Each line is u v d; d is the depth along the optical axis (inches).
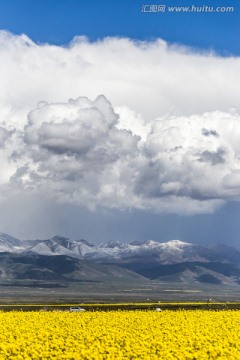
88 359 2400.3
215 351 2605.8
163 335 3073.3
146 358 2415.1
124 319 4035.4
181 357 2453.2
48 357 2509.8
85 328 3408.0
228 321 3892.7
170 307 7278.5
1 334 3061.0
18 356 2431.1
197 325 3597.4
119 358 2391.7
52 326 3553.2
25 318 4121.6
